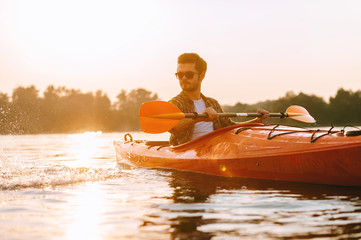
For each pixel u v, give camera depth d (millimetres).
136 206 2521
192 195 2902
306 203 2580
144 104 4168
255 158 3688
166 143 5605
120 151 5918
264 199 2727
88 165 5383
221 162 3965
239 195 2891
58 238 1833
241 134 4074
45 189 3205
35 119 72875
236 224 2061
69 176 3918
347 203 2566
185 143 4449
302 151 3373
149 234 1895
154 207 2488
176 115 4039
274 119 25312
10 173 4250
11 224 2082
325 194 2895
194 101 4629
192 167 4297
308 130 3705
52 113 88062
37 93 80188
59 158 6789
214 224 2066
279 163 3527
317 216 2217
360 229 1936
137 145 5559
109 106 96812
